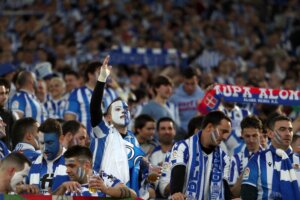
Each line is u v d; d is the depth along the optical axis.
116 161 21.38
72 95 29.48
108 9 49.66
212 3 53.62
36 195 19.78
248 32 52.19
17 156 19.67
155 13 52.03
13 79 31.62
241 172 24.53
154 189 24.05
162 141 27.02
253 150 24.70
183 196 21.73
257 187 22.17
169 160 23.31
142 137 27.62
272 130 22.62
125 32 47.75
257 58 47.38
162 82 30.86
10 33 47.09
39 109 29.06
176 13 51.81
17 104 28.67
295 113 31.02
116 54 38.88
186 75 32.19
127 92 35.19
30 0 50.00
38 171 22.25
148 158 27.02
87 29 48.12
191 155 22.28
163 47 46.81
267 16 54.72
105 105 29.95
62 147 22.36
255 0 55.16
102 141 21.75
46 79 35.12
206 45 47.81
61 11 49.75
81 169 20.83
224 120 22.23
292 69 41.88
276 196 22.08
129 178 21.84
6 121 25.38
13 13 49.03
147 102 32.28
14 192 19.95
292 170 22.16
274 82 38.81
